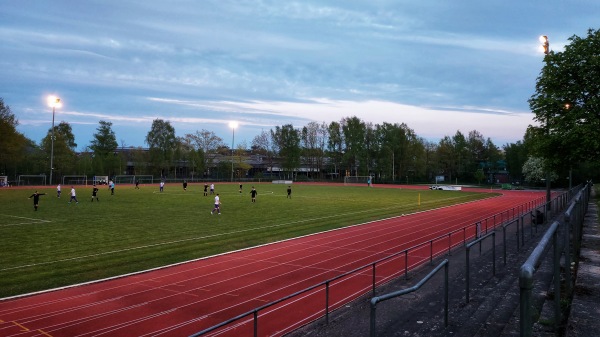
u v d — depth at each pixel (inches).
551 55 914.1
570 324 180.7
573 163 912.9
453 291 410.3
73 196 1627.7
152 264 638.5
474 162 4650.6
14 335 368.2
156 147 4156.0
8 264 622.5
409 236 893.2
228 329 381.7
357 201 1802.4
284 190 2684.5
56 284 528.1
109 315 419.5
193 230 952.9
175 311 432.5
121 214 1248.2
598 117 861.2
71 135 4254.4
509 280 412.8
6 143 2768.2
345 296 477.7
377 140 4645.7
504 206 1659.7
